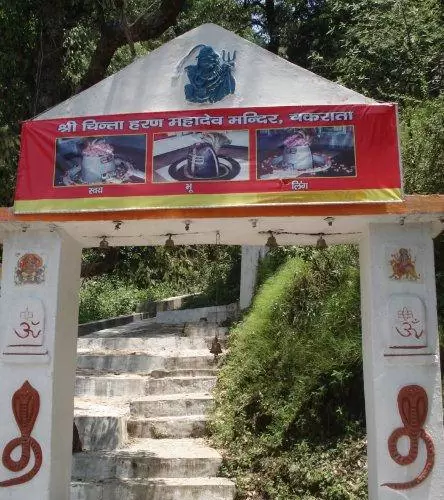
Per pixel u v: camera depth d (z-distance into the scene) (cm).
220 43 510
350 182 478
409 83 970
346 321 717
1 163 683
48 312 501
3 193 709
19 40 777
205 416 787
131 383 877
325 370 679
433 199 475
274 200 478
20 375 495
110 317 1472
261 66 505
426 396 475
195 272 1571
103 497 619
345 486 594
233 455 682
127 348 1059
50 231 513
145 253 1574
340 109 490
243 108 495
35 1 781
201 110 496
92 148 499
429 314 486
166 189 486
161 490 618
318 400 666
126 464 664
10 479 481
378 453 469
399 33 971
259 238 561
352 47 1109
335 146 484
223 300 1348
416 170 753
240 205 478
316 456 636
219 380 852
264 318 843
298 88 500
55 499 507
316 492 609
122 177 492
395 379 477
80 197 491
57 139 504
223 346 988
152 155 493
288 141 487
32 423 488
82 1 790
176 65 511
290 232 538
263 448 670
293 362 728
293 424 668
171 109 503
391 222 498
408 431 469
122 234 541
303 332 759
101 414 764
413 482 463
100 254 869
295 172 481
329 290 784
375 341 482
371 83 1002
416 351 476
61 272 518
